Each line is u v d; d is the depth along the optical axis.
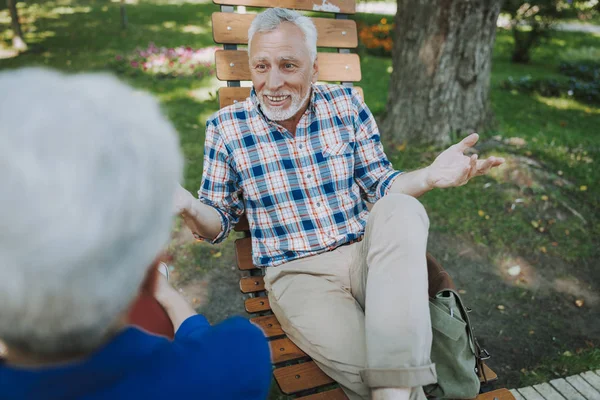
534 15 9.10
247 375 0.74
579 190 3.98
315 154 1.93
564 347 2.72
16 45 8.27
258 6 2.24
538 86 7.41
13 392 0.58
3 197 0.47
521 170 4.05
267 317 1.86
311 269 1.83
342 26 2.39
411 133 4.67
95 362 0.60
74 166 0.50
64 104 0.53
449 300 1.52
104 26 10.10
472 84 4.56
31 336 0.54
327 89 2.02
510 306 2.99
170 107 5.57
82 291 0.52
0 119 0.50
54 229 0.48
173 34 9.52
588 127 5.72
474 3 4.29
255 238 1.95
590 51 10.42
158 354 0.67
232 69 2.18
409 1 4.52
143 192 0.55
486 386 1.62
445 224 3.59
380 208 1.54
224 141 1.92
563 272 3.28
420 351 1.30
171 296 1.22
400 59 4.68
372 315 1.36
